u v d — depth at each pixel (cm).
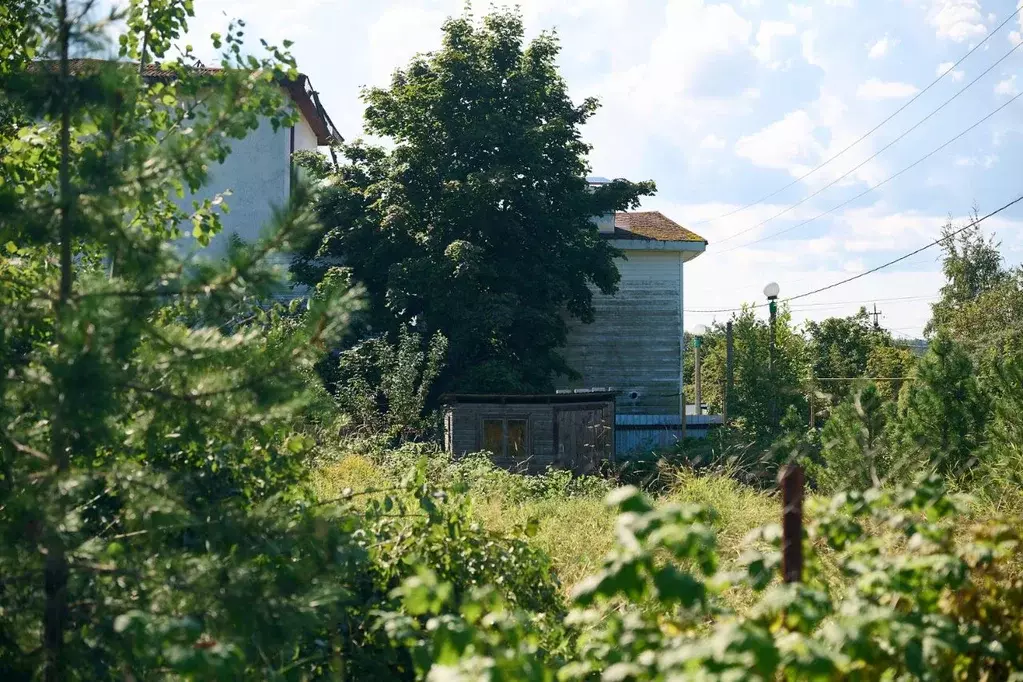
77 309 414
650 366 3550
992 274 5478
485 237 2742
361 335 2703
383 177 2972
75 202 428
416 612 323
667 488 1559
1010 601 437
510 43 2875
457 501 697
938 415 1406
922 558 382
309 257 2864
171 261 434
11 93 453
